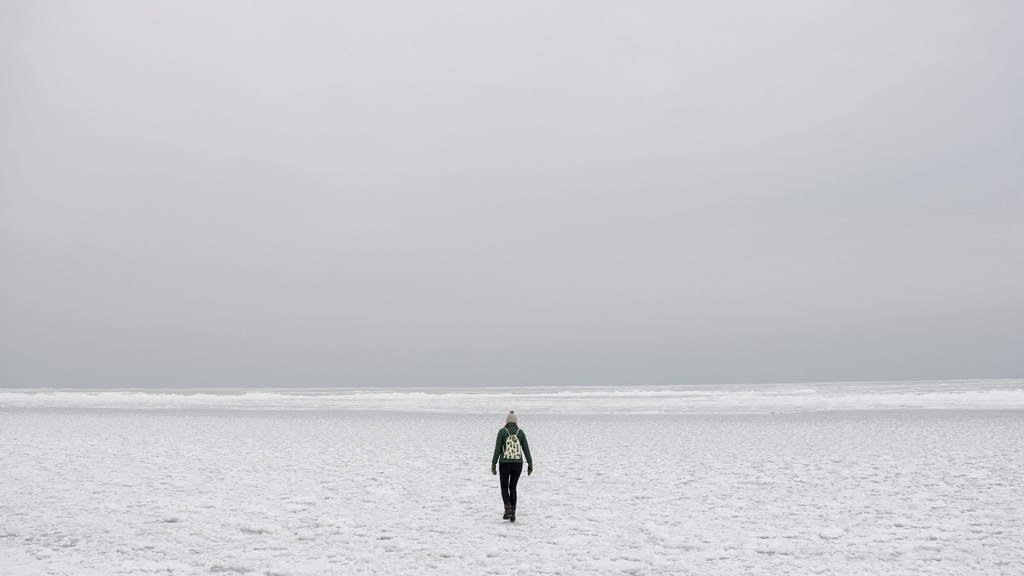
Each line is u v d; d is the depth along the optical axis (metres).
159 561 7.22
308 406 46.88
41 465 15.21
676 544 7.93
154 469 14.61
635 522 9.22
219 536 8.39
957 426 24.44
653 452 17.81
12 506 10.33
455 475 13.77
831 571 6.79
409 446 19.62
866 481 12.48
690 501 10.74
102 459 16.38
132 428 26.62
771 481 12.57
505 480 9.40
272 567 6.98
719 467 14.70
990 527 8.61
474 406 45.91
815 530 8.61
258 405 48.47
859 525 8.87
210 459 16.44
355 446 19.64
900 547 7.68
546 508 10.27
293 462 15.88
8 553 7.50
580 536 8.42
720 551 7.59
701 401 50.03
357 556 7.46
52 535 8.41
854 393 62.78
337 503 10.68
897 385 119.69
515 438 9.51
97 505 10.40
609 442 20.61
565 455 17.25
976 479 12.54
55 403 52.56
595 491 11.77
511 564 7.14
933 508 9.93
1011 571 6.70
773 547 7.71
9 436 22.86
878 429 23.78
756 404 44.41
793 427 25.38
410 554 7.57
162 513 9.80
